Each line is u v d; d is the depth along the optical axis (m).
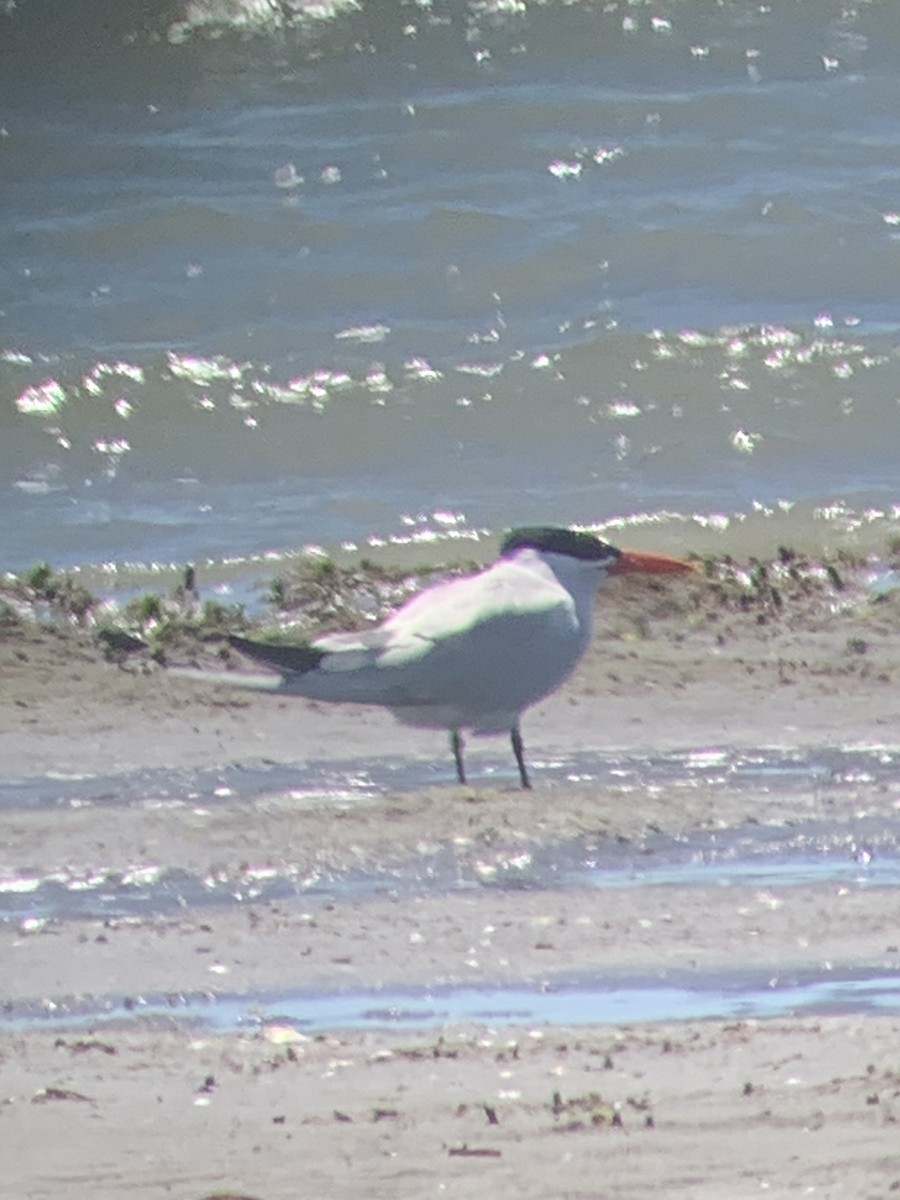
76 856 11.73
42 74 30.92
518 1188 7.75
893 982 9.84
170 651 15.85
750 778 13.09
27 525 19.67
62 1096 8.62
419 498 20.27
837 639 16.33
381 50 30.86
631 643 16.06
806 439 21.31
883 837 11.89
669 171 27.83
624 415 21.89
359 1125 8.30
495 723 12.87
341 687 12.79
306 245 26.30
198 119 29.88
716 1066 8.82
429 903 10.97
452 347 23.56
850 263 25.58
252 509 20.11
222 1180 7.87
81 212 27.50
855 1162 7.87
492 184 27.55
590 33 30.83
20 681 15.14
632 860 11.58
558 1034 9.24
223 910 10.92
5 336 24.09
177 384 22.73
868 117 28.95
